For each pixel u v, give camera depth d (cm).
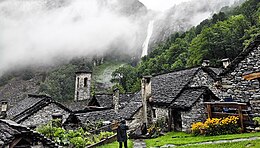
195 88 1694
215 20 7262
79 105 3072
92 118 1970
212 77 1947
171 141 1181
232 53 4356
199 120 1509
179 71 2216
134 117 1961
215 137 1042
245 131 1091
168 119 1731
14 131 602
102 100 2812
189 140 1099
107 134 1427
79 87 3753
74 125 1889
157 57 7531
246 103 1159
